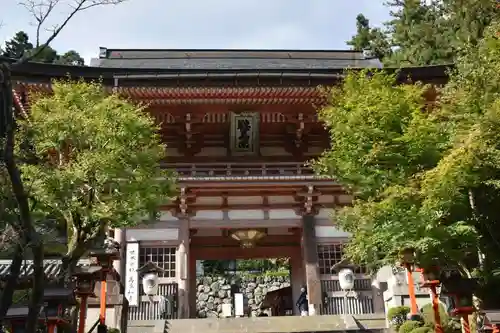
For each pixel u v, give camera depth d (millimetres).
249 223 24844
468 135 11766
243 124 25406
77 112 15062
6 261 14555
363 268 23516
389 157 13633
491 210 12828
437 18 39906
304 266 24406
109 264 14727
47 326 11477
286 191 25016
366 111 14070
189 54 34844
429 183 11984
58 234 15711
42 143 14672
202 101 24594
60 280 12328
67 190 13711
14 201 9344
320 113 17781
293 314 26484
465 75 13078
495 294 12648
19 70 22266
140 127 15953
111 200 14977
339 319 20234
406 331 16344
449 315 15898
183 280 23125
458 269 13227
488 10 26484
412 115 14023
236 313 34031
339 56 35031
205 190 24469
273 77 24000
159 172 16703
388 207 12719
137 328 19875
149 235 23891
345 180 14859
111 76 23750
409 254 13109
